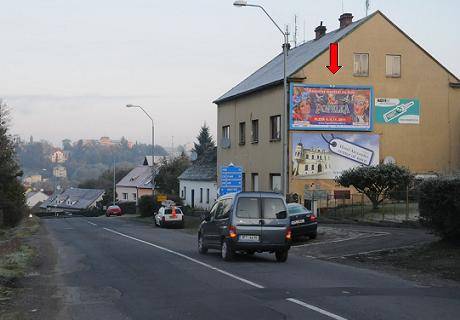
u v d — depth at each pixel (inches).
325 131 1451.8
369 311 360.5
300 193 1432.1
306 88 1441.9
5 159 1483.8
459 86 1523.1
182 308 379.2
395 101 1492.4
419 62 1508.4
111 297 429.1
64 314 369.7
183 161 3127.5
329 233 1003.3
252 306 380.2
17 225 1656.0
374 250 749.3
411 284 484.1
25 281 516.1
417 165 1502.2
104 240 1079.6
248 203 671.1
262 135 1595.7
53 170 6053.2
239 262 659.4
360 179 1235.9
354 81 1470.2
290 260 697.6
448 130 1520.7
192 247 890.7
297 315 350.0
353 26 1507.1
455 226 642.8
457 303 390.3
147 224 2006.6
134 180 4050.2
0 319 351.6
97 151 7037.4
